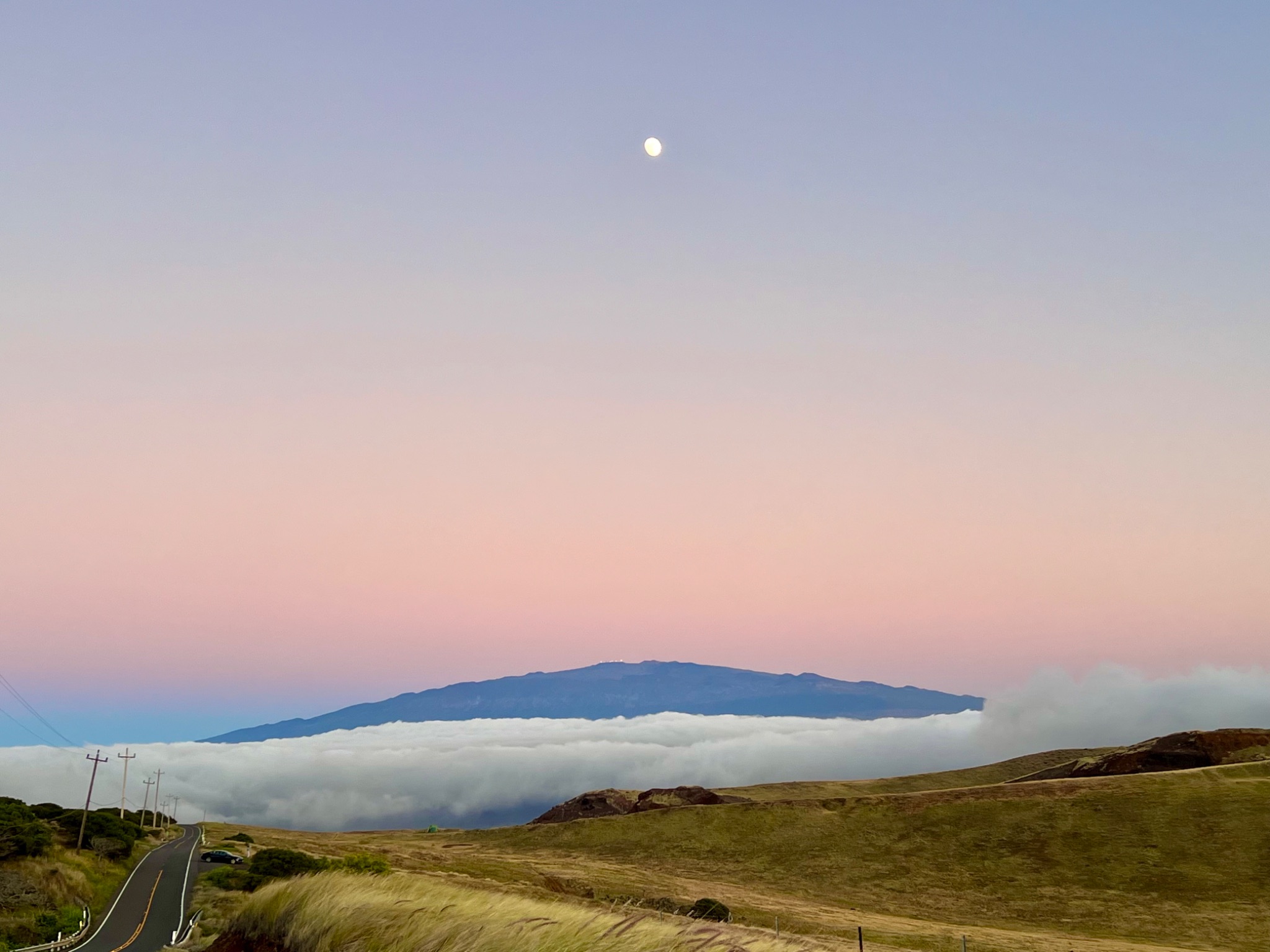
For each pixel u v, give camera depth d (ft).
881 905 335.67
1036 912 312.71
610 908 35.76
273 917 47.03
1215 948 263.90
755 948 30.86
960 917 313.73
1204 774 420.36
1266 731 520.42
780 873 390.83
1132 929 286.66
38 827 231.71
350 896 45.27
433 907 39.27
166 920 193.26
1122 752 551.18
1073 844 367.45
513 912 36.37
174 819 536.83
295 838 477.36
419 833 638.53
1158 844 353.72
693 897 310.24
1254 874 317.63
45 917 178.91
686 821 475.72
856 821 439.22
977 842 388.16
